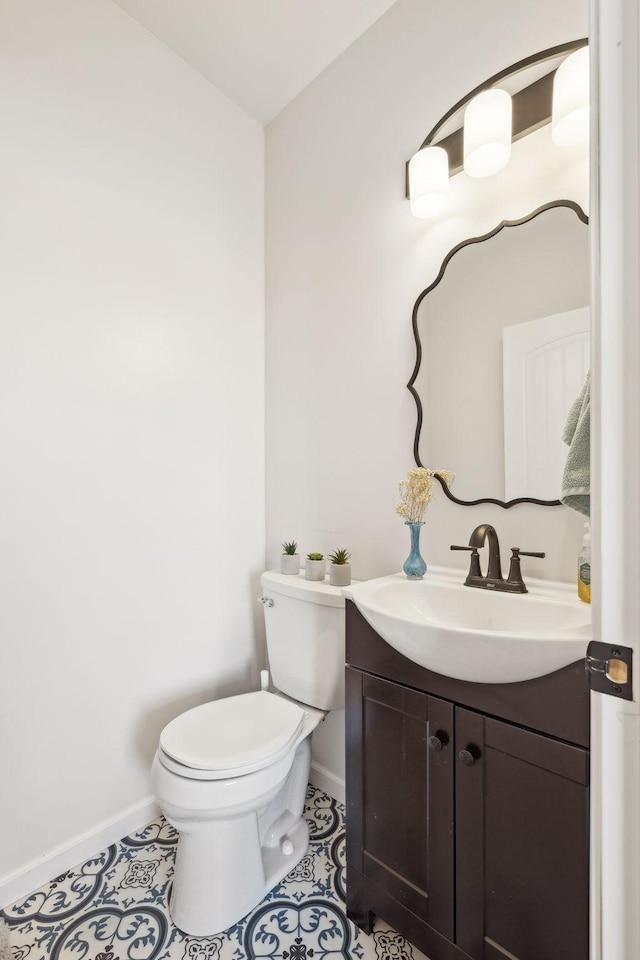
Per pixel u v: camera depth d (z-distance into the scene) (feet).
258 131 6.55
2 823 4.16
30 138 4.41
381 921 3.98
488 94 3.88
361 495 5.37
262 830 4.68
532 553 3.80
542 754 2.74
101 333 4.91
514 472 4.15
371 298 5.28
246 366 6.36
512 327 4.16
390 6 5.09
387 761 3.57
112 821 4.88
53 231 4.56
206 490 5.86
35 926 3.91
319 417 5.84
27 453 4.37
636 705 1.80
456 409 4.53
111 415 4.98
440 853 3.23
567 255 3.84
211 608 5.89
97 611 4.84
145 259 5.29
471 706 3.05
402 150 5.00
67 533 4.64
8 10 4.31
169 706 5.43
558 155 3.89
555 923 2.70
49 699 4.48
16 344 4.31
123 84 5.12
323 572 5.23
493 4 4.29
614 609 1.85
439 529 4.66
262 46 5.50
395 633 3.20
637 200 1.73
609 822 1.88
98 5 4.94
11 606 4.26
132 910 4.06
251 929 3.86
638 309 1.74
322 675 4.79
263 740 4.16
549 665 2.64
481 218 4.36
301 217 6.10
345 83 5.58
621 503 1.82
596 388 1.87
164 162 5.48
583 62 3.51
